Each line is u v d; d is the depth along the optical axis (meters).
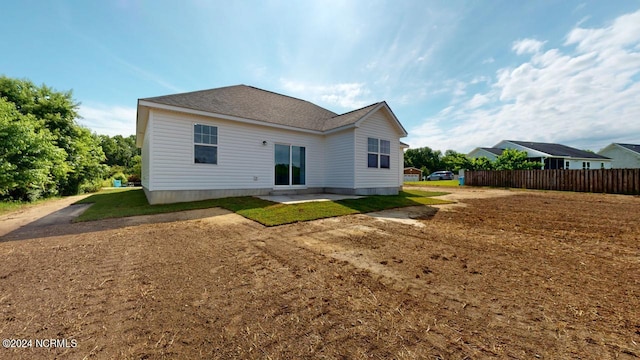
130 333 1.84
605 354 1.60
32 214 7.27
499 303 2.29
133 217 6.35
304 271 3.06
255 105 11.57
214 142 9.28
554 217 6.57
